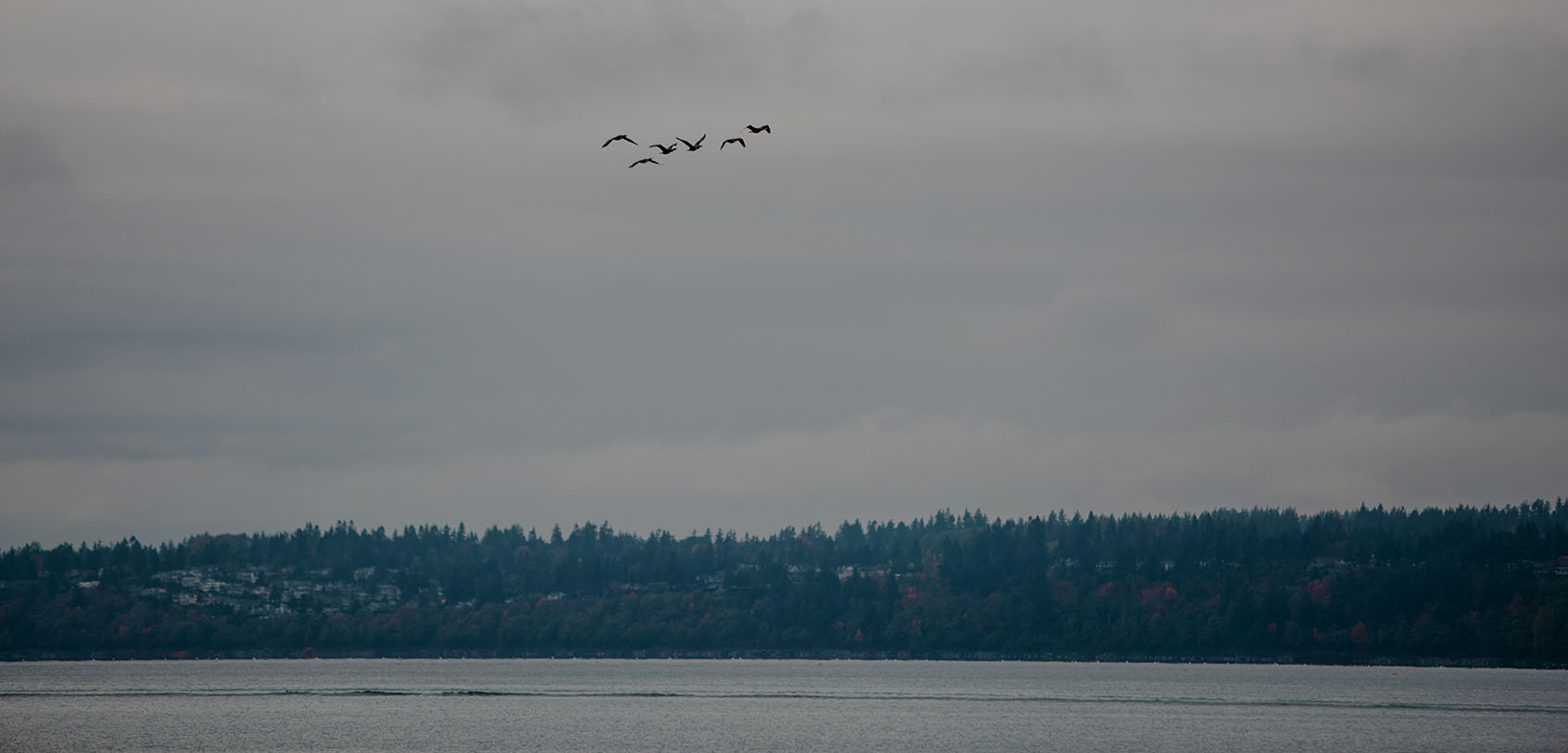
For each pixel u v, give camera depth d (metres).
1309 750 195.12
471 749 194.75
